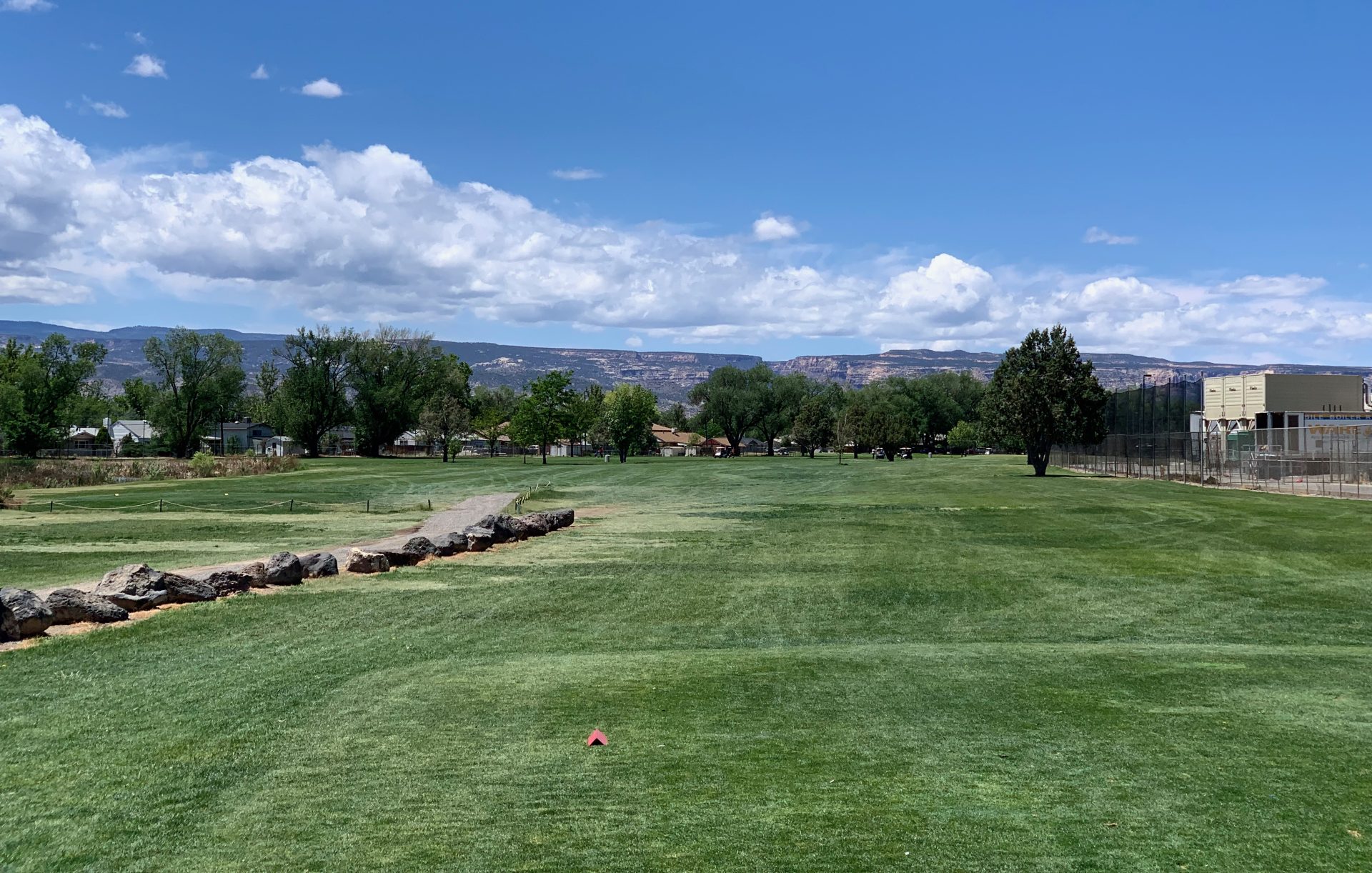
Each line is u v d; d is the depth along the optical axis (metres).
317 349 117.19
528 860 5.70
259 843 5.93
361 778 7.08
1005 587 18.53
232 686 9.79
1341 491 41.81
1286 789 6.91
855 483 58.72
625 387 147.12
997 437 69.38
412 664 11.06
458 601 15.91
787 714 8.88
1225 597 17.53
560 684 10.04
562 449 157.62
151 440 115.88
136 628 12.80
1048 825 6.24
